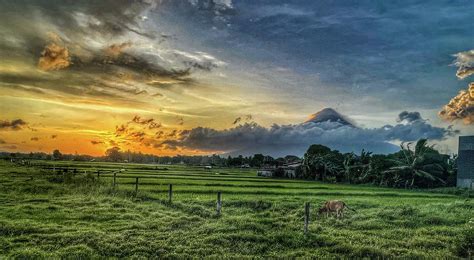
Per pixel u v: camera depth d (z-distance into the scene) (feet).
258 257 57.26
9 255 52.85
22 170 201.87
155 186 139.23
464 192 194.59
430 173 254.68
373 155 303.89
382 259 58.90
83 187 114.52
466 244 62.85
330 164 301.84
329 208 83.56
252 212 87.40
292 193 139.33
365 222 79.05
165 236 63.82
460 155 239.91
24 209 78.13
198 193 124.47
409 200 132.36
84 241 59.52
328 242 63.82
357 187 213.25
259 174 330.34
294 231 69.21
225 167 599.16
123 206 85.51
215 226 69.62
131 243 59.52
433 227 76.89
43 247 56.54
